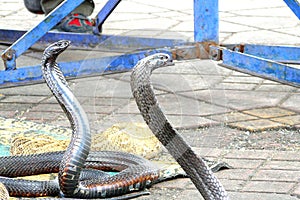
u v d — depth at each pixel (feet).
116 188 11.37
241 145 13.83
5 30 22.24
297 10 17.07
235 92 17.19
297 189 11.55
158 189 11.78
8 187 11.27
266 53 18.20
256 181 11.94
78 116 11.14
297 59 18.02
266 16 25.91
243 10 27.14
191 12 27.12
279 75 16.20
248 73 16.66
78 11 21.90
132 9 28.02
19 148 13.43
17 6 29.25
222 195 9.21
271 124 14.93
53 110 16.37
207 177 9.27
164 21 25.38
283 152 13.35
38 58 20.79
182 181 12.09
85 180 11.84
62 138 14.34
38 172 12.48
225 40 22.21
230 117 15.37
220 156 13.16
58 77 11.32
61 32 21.30
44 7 22.08
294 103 16.40
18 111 16.30
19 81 17.58
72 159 10.93
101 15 20.90
